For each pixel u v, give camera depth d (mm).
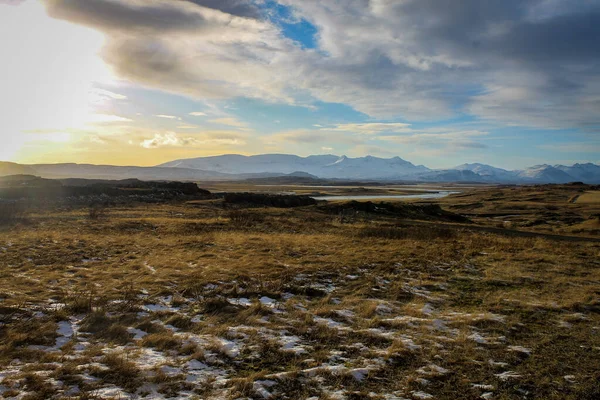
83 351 7441
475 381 6461
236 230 30781
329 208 51656
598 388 6223
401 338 8461
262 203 60375
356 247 21938
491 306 11031
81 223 31266
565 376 6656
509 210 95188
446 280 14359
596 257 19969
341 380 6383
